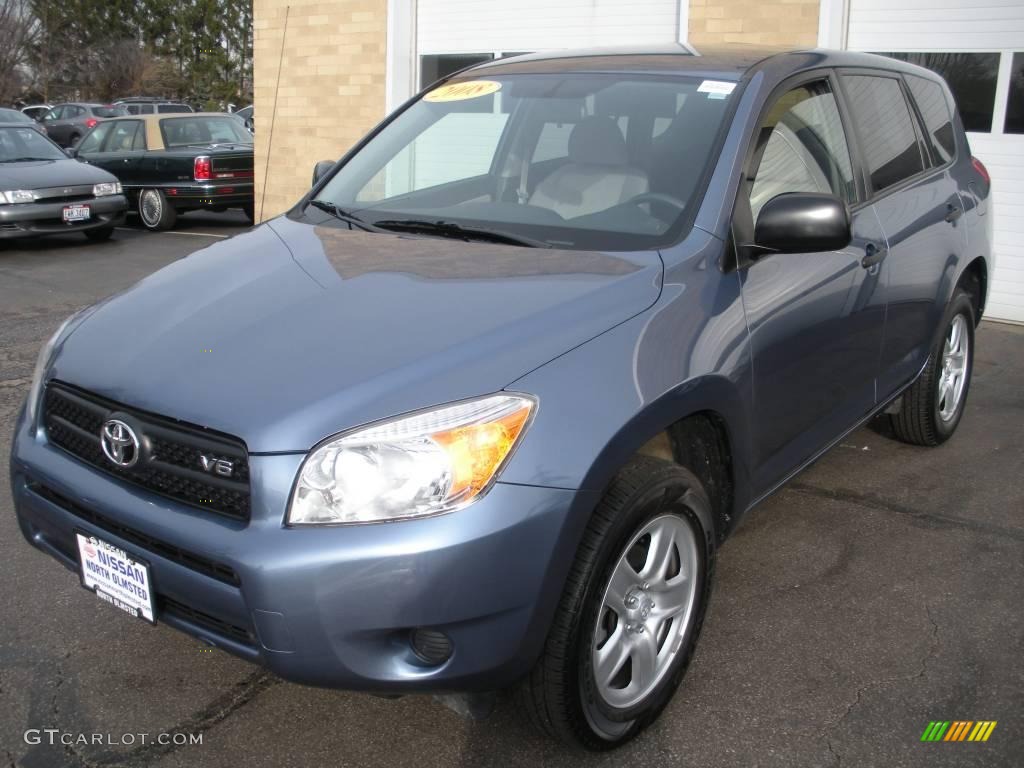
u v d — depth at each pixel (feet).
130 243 39.81
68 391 8.40
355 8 37.14
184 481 7.50
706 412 8.84
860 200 12.17
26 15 149.89
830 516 13.33
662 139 10.39
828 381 11.19
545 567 7.18
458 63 35.94
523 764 8.32
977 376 20.47
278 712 9.00
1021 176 25.21
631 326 8.20
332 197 11.91
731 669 9.69
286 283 9.03
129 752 8.41
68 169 38.40
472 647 7.11
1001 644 10.18
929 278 13.65
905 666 9.77
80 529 8.11
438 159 12.01
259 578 6.85
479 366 7.38
